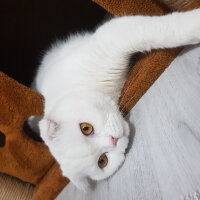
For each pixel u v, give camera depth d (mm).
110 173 271
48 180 379
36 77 385
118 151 262
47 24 427
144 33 228
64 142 276
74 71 284
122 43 245
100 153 270
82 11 420
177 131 184
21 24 427
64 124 278
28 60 442
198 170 151
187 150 166
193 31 205
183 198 154
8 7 416
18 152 359
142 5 244
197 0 226
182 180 161
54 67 322
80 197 312
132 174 229
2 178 413
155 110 228
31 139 355
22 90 305
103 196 263
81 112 268
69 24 422
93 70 275
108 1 244
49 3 426
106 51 260
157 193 179
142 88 264
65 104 276
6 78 299
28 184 421
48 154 363
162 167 185
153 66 247
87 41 295
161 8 248
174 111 198
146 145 222
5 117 320
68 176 288
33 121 371
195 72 194
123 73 278
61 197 371
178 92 204
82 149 268
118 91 286
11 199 400
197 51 208
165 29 218
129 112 281
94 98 269
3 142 406
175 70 226
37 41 433
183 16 214
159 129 209
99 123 262
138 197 200
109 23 260
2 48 429
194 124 170
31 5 423
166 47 231
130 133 266
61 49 354
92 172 276
